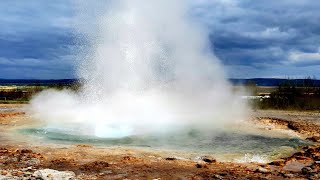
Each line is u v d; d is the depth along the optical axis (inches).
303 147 480.1
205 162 387.9
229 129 630.5
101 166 357.4
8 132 561.6
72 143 482.6
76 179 308.5
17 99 1354.6
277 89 1393.9
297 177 327.0
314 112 1023.6
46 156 398.6
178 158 402.9
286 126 697.0
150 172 338.6
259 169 350.0
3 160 372.5
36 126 624.1
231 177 324.5
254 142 514.6
